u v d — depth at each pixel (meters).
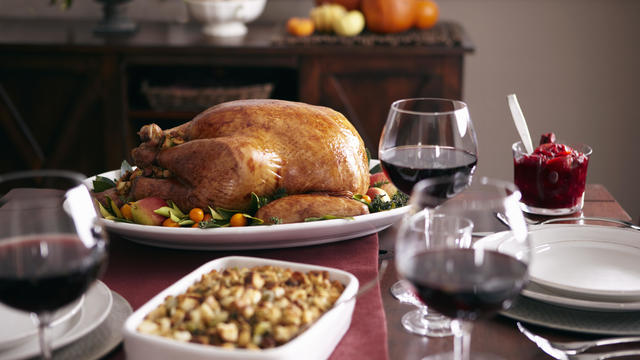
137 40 2.48
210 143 1.38
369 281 1.21
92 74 2.45
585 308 1.11
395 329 1.13
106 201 1.40
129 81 2.61
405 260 0.99
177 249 1.32
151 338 1.01
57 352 1.06
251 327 1.04
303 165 1.41
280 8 2.92
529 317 1.12
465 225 0.98
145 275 1.25
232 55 2.43
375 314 1.13
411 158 1.22
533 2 2.91
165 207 1.35
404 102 1.27
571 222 1.40
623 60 2.96
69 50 2.42
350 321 1.11
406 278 1.00
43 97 2.49
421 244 0.99
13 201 0.99
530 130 3.07
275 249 1.32
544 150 1.44
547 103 3.04
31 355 1.03
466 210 0.98
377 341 1.09
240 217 1.35
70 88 2.48
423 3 2.57
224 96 2.47
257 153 1.38
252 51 2.40
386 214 1.33
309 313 1.06
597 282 1.17
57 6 2.92
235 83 2.64
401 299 1.18
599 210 1.45
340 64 2.45
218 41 2.46
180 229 1.28
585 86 3.00
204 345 1.02
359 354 1.07
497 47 2.98
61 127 2.52
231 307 1.06
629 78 2.98
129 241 1.36
